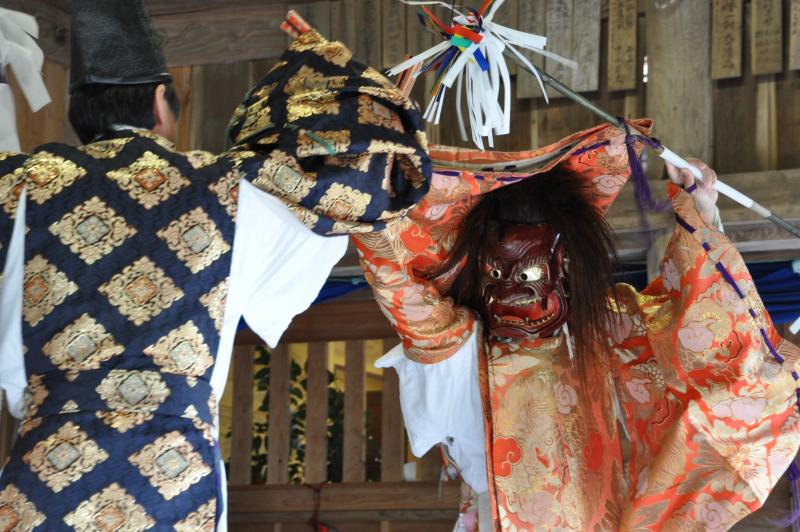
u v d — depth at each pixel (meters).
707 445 4.63
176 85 9.64
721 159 8.24
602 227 4.94
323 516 10.63
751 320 4.65
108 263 2.99
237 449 11.03
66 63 9.62
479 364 4.74
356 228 3.28
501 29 4.35
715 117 8.33
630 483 4.83
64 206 3.03
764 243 8.08
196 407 2.95
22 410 2.91
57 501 2.75
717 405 4.63
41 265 2.97
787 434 4.63
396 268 4.49
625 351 4.91
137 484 2.80
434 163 4.43
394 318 4.63
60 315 2.92
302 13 9.44
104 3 3.45
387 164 3.36
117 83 3.38
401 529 10.41
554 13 8.72
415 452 4.95
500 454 4.60
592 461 4.64
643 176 4.68
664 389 4.81
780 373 4.65
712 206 4.86
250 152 3.29
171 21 9.73
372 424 14.76
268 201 3.24
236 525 10.83
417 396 4.85
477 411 4.82
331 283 9.51
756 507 4.55
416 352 4.72
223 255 3.10
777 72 8.21
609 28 8.62
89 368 2.88
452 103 8.84
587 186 4.95
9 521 2.74
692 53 8.38
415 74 4.35
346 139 3.28
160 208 3.08
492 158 4.48
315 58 3.60
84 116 3.38
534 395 4.69
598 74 8.61
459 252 4.81
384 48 9.15
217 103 9.55
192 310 3.01
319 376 10.95
